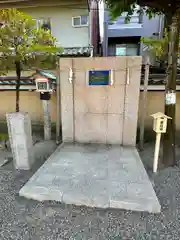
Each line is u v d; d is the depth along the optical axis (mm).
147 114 5062
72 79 4152
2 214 2146
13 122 3037
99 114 4258
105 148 4090
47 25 7508
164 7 2906
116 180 2719
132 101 4051
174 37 2982
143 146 4383
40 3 3143
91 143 4426
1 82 5270
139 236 1840
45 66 3936
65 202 2324
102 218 2076
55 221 2033
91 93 4172
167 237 1829
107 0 3033
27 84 5254
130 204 2188
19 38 3348
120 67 3930
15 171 3197
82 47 7227
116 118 4211
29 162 3244
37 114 5750
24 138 3100
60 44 7578
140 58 3822
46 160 3479
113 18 3225
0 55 3402
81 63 4039
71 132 4457
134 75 3916
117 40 9164
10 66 3570
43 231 1903
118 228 1938
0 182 2830
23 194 2424
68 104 4324
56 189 2463
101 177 2805
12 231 1909
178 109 4844
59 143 4570
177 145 4395
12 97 5828
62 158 3523
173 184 2777
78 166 3178
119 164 3266
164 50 4523
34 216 2109
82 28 7379
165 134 3342
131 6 3326
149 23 8430
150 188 2512
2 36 3236
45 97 4492
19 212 2174
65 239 1808
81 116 4336
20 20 3295
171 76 3133
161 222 2018
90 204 2266
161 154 3893
